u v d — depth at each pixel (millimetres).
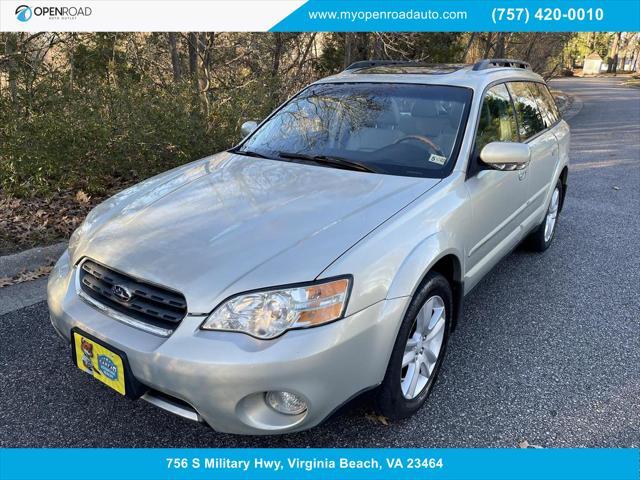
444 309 2783
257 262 2172
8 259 4094
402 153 3158
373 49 12062
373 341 2205
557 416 2697
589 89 32656
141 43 9883
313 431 2574
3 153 5215
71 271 2527
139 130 5844
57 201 5715
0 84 6969
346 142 3352
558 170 4723
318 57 12086
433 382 2803
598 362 3170
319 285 2098
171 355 2033
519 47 19266
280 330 2037
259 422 2100
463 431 2590
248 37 10352
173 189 2953
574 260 4793
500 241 3635
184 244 2328
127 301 2238
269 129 3766
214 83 9227
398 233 2422
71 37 8125
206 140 6562
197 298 2088
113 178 6406
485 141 3316
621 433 2588
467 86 3465
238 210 2580
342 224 2408
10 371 2939
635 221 6020
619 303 3941
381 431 2582
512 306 3873
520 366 3117
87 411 2668
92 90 6121
